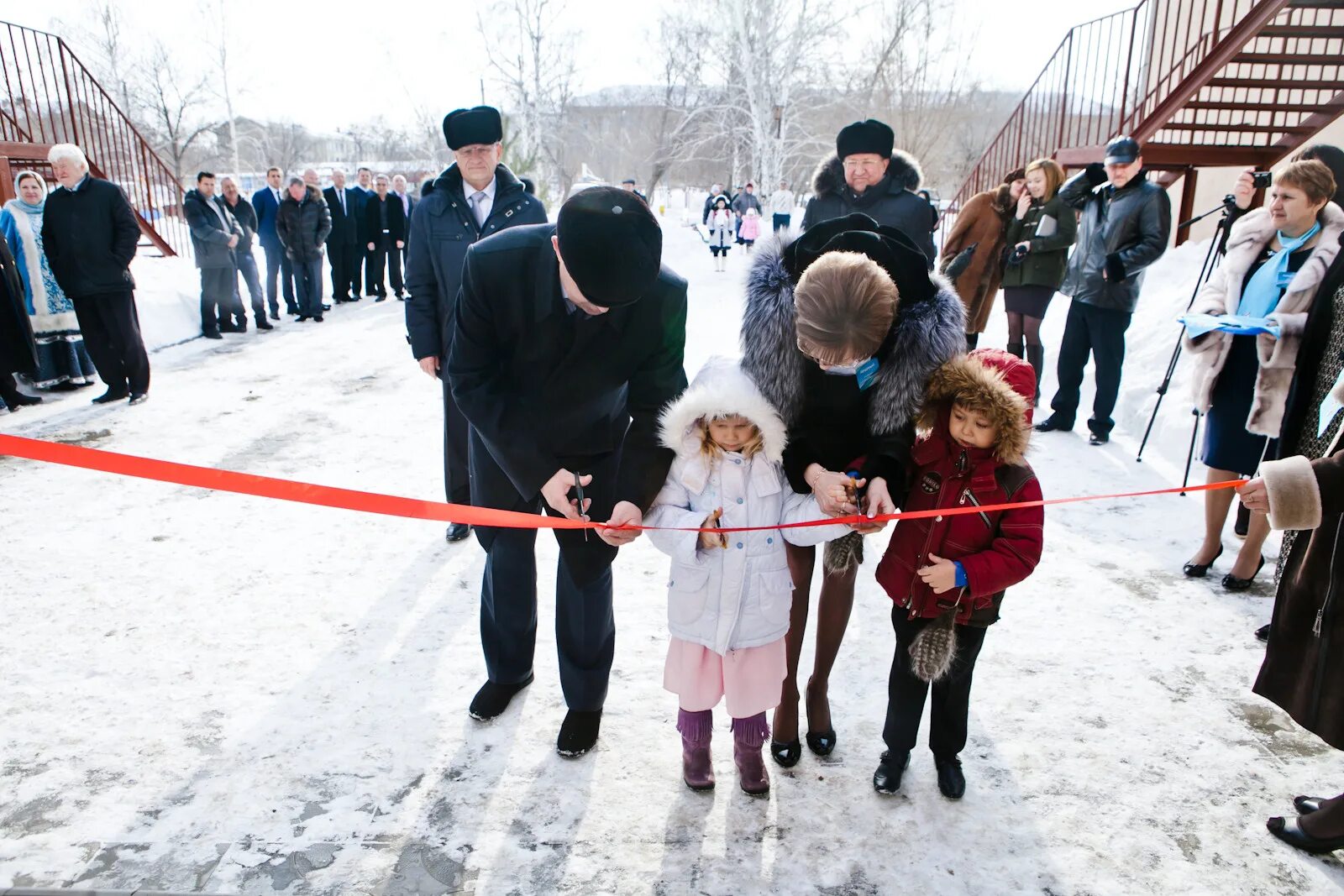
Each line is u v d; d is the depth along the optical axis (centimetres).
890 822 226
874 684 293
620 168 4228
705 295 1262
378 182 1266
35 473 493
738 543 214
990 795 237
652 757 252
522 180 373
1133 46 885
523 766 247
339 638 317
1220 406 353
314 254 1074
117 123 1203
